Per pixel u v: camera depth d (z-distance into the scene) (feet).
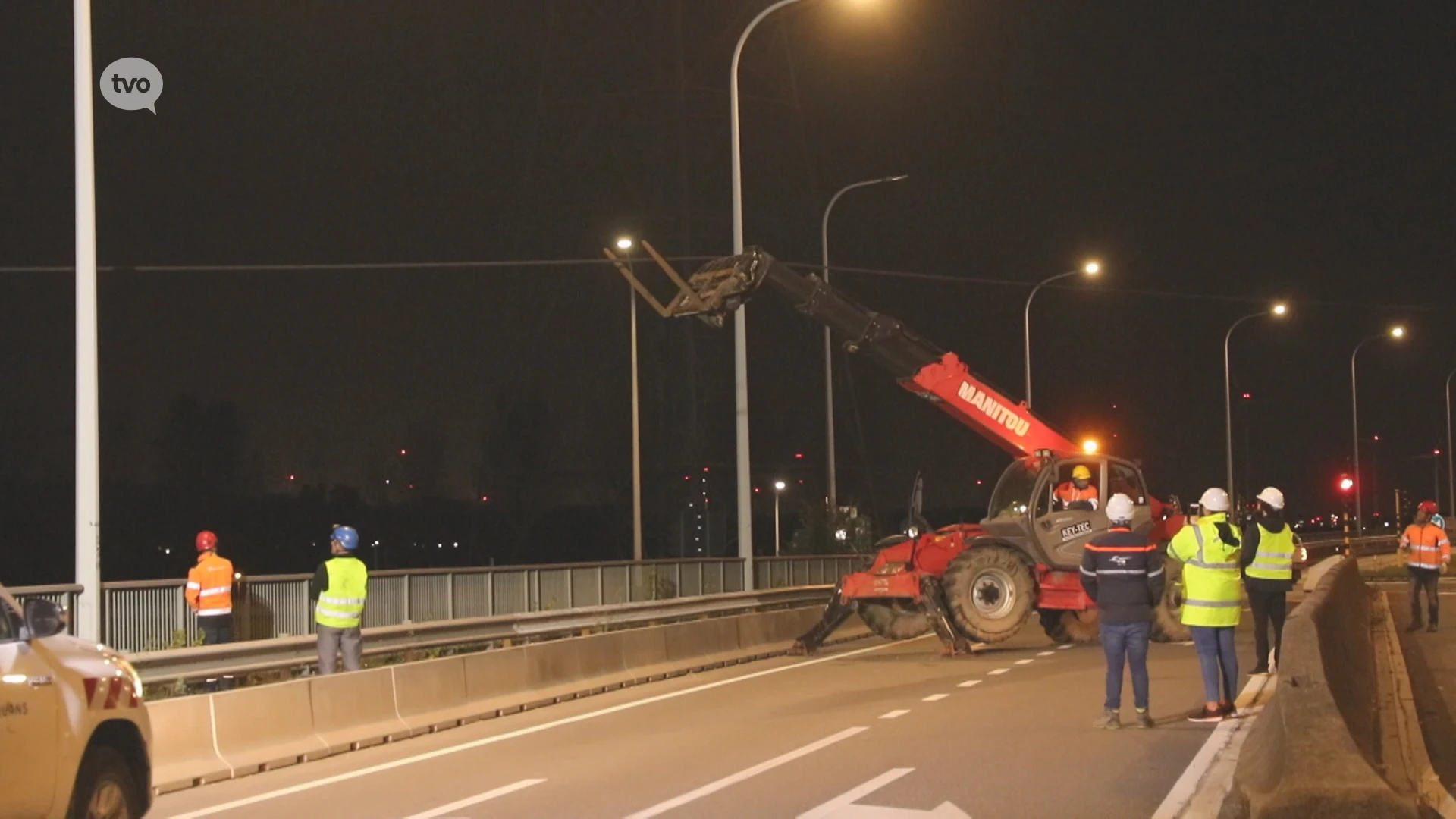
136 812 27.71
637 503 120.37
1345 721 27.89
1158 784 33.68
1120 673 42.52
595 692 60.18
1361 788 23.65
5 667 22.90
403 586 70.64
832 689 57.16
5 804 22.16
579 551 255.70
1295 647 28.50
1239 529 55.47
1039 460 70.49
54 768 23.76
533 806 33.91
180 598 55.42
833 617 73.26
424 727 49.65
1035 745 39.96
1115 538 42.63
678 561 98.94
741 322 90.12
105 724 26.27
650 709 53.42
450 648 69.26
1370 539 183.11
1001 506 72.18
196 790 39.32
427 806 34.71
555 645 59.00
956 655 68.18
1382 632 65.36
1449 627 74.74
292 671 56.44
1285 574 54.13
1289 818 23.75
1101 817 30.32
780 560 114.42
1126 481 71.77
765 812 31.89
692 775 37.27
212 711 41.81
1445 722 41.34
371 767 42.14
